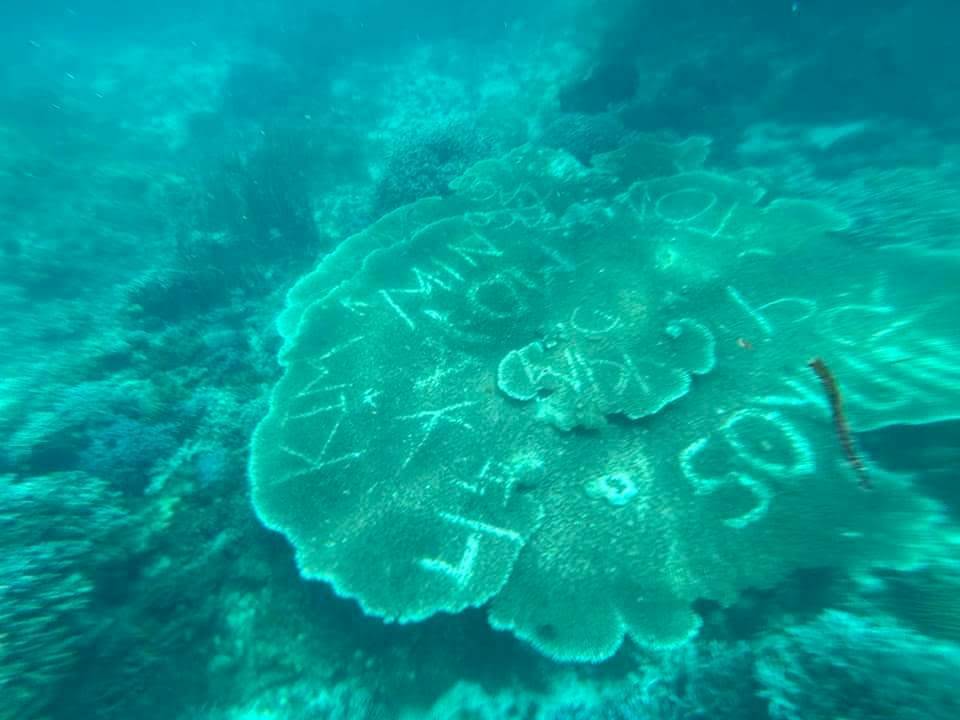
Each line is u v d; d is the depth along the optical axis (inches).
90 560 42.1
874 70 111.2
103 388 62.9
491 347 52.9
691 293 52.9
